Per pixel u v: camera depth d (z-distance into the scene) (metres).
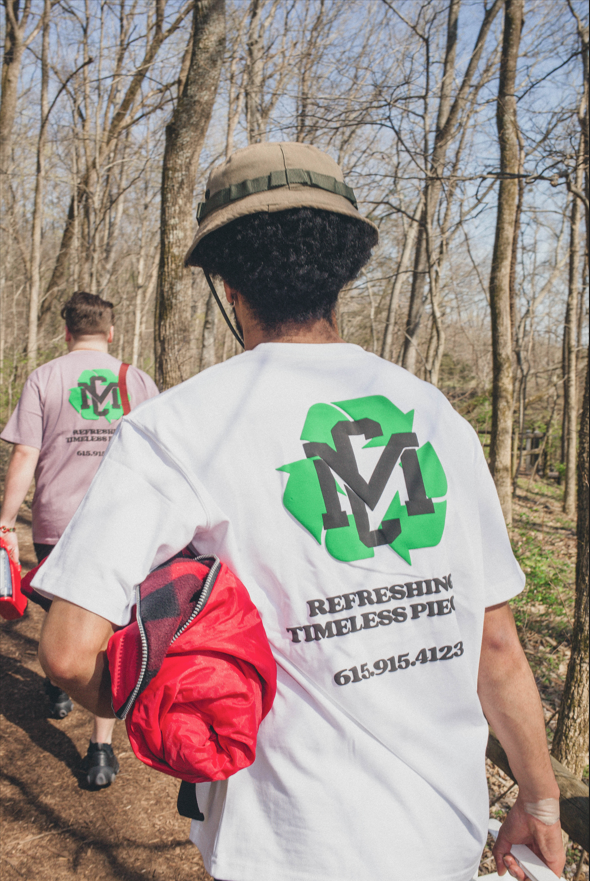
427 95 7.38
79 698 0.76
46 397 2.58
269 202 0.88
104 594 0.73
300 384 0.86
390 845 0.78
